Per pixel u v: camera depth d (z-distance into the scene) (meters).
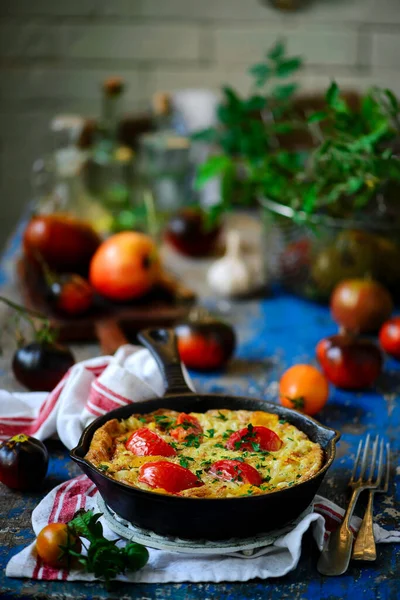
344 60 2.92
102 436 1.04
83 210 1.79
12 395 1.21
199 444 1.06
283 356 1.41
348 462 1.15
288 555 0.99
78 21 2.85
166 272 1.60
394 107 1.37
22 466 1.08
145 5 2.85
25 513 1.06
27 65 2.88
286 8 2.86
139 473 1.00
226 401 1.12
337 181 1.42
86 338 1.42
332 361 1.30
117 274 1.45
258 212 2.13
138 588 0.97
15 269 1.63
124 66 2.91
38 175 1.88
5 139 2.96
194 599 0.96
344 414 1.25
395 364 1.39
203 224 1.76
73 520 0.99
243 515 0.96
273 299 1.62
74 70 2.90
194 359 1.34
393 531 1.03
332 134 1.49
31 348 1.25
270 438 1.06
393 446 1.18
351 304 1.44
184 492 0.97
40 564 0.98
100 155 1.81
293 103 2.07
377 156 1.35
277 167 1.51
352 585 0.97
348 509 1.04
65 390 1.17
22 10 2.83
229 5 2.86
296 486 0.96
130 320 1.44
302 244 1.54
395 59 2.92
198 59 2.91
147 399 1.13
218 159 1.57
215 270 1.63
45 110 2.94
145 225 1.80
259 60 2.91
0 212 3.04
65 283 1.42
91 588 0.96
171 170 1.89
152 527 0.98
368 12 2.87
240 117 1.56
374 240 1.47
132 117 2.19
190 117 2.30
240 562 0.98
